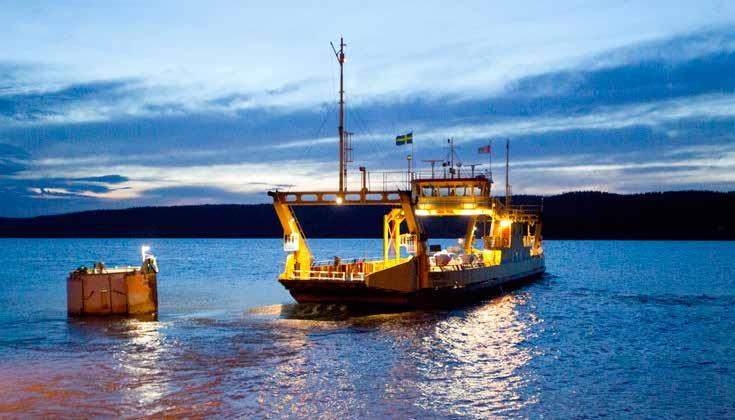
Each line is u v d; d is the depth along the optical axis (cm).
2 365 3022
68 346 3431
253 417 2345
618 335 4056
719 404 2620
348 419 2353
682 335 4081
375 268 5350
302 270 4756
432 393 2678
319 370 2977
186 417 2338
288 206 4709
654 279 8962
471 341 3719
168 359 3145
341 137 4853
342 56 4941
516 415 2448
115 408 2420
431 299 4897
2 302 5678
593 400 2648
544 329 4228
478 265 5812
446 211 5391
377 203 4612
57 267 12006
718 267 11944
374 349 3419
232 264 13125
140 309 4425
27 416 2333
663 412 2519
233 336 3716
